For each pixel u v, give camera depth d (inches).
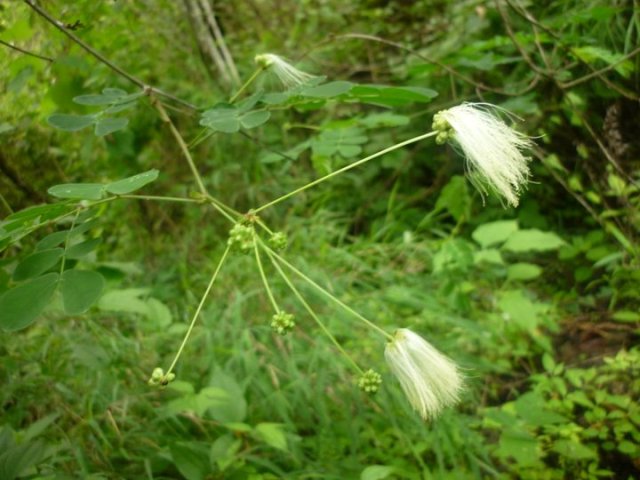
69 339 11.4
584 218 16.2
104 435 10.1
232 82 19.8
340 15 21.4
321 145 10.5
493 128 6.5
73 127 7.4
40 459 7.9
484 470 11.0
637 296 12.5
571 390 12.3
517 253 16.6
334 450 11.0
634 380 11.4
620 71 11.8
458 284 14.1
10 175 11.1
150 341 12.8
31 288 5.5
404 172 19.2
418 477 10.2
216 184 17.8
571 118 14.0
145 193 17.0
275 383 11.8
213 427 11.0
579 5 13.6
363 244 17.1
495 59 12.7
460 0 18.1
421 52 17.6
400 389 11.6
